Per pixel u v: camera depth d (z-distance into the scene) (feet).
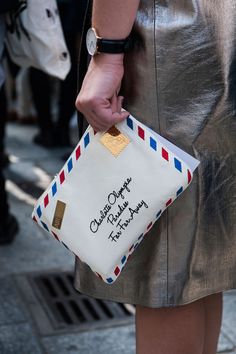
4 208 9.54
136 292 4.87
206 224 4.75
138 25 4.54
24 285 8.61
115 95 4.52
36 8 6.98
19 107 16.34
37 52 7.23
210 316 5.52
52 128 14.49
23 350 7.14
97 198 4.50
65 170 4.58
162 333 5.01
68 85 13.67
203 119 4.59
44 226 4.73
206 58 4.52
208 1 4.46
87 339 7.43
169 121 4.60
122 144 4.44
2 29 7.39
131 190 4.43
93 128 4.51
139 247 4.82
